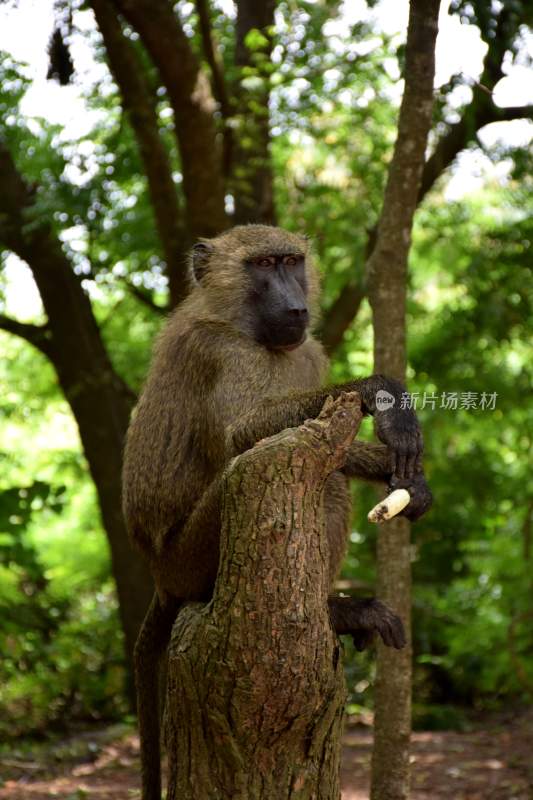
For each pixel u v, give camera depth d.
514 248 11.00
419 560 13.84
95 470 10.66
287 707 3.46
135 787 8.25
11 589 11.67
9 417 13.99
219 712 3.50
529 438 12.36
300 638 3.40
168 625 4.84
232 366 4.70
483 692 12.93
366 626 4.23
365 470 4.09
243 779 3.55
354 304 10.44
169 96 8.66
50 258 10.29
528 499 12.06
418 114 5.57
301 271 5.16
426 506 3.86
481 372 11.47
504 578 11.51
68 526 15.45
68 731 11.67
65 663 12.51
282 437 3.40
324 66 9.61
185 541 4.38
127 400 11.19
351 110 10.26
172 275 9.57
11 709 11.98
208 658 3.50
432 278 13.77
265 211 10.19
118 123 10.21
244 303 4.96
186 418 4.68
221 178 9.19
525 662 11.38
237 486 3.39
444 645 12.87
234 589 3.40
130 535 4.75
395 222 5.75
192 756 3.63
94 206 10.11
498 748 9.62
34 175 10.14
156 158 9.15
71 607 13.87
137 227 10.62
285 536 3.36
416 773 8.56
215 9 10.34
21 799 7.77
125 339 13.14
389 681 5.65
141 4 8.02
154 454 4.64
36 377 13.81
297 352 5.11
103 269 11.00
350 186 11.01
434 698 13.05
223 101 9.71
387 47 9.42
